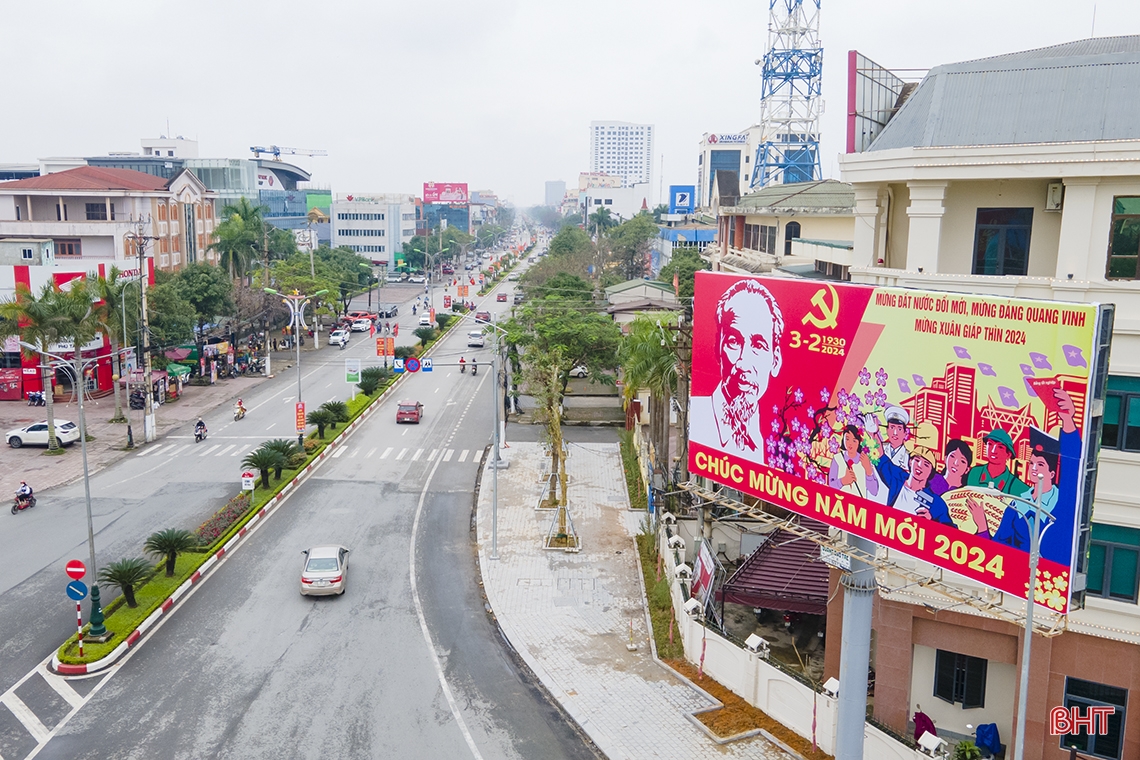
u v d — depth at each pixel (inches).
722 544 1371.8
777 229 1733.5
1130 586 760.3
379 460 1972.2
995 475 609.9
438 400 2694.4
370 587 1261.1
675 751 847.1
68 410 2374.5
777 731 876.6
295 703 935.7
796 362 755.4
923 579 724.0
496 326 2316.7
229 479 1770.4
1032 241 832.3
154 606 1144.8
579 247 5442.9
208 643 1074.7
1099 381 564.1
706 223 4503.0
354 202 7219.5
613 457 2012.8
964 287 810.2
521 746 865.5
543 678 995.9
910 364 658.8
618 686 978.7
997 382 606.2
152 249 3329.2
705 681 983.0
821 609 1003.3
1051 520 581.0
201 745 851.4
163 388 2504.9
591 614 1173.7
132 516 1529.3
